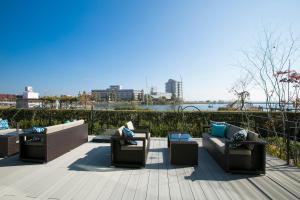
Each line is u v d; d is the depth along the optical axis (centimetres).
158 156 515
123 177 369
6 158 481
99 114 1046
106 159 479
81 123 636
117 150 437
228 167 394
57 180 351
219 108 1135
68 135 545
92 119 930
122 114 1026
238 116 957
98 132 889
